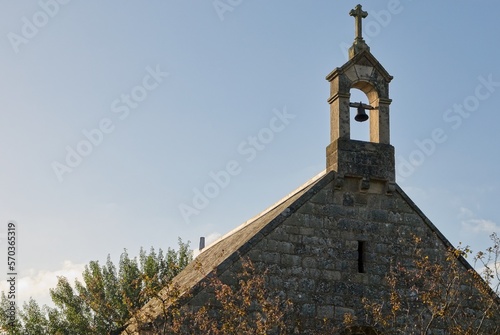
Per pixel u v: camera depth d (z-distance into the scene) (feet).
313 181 85.20
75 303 142.41
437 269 77.10
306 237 79.36
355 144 83.87
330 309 77.77
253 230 84.53
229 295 72.43
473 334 76.89
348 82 86.12
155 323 71.67
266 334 72.13
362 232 81.66
